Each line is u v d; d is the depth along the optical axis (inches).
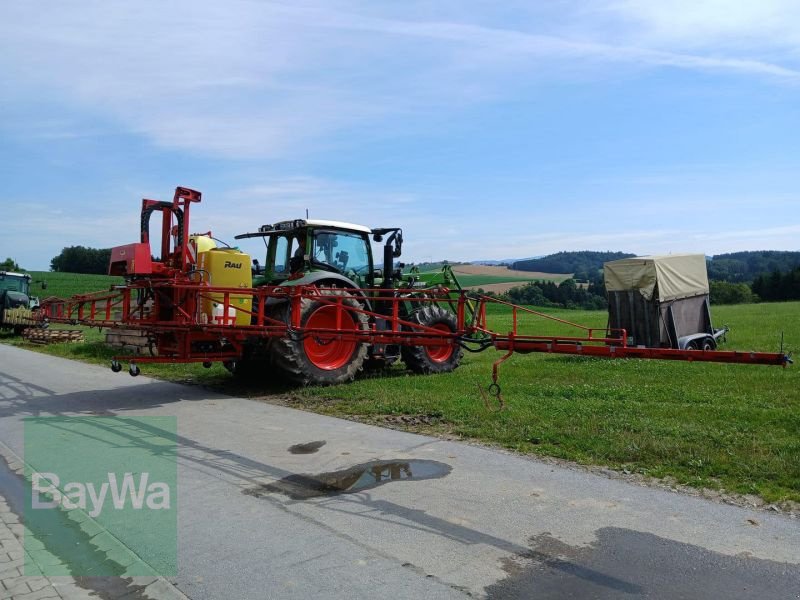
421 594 127.7
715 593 126.9
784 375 377.7
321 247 414.9
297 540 155.4
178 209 343.9
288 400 341.1
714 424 249.3
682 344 514.9
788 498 174.4
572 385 351.3
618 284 523.5
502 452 226.5
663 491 183.9
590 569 137.4
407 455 225.6
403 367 468.1
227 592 130.9
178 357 336.5
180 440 253.9
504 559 142.9
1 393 374.0
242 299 347.6
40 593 133.0
